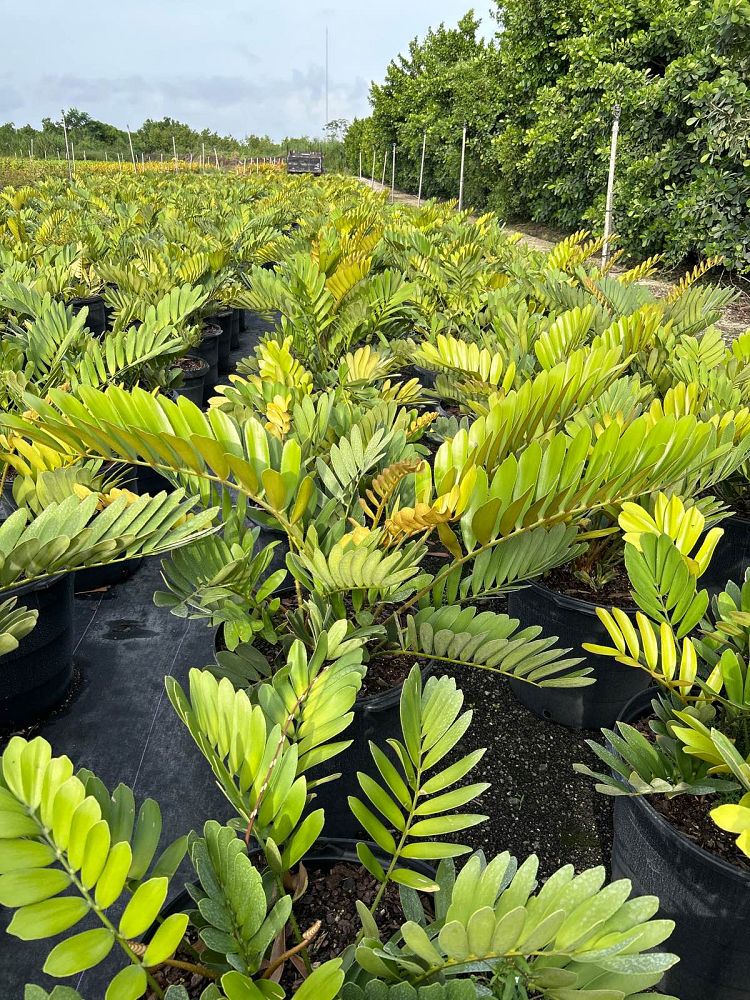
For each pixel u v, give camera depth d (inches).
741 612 59.1
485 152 721.6
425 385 196.1
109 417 67.2
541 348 120.4
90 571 130.0
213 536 77.8
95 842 36.7
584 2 510.0
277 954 47.9
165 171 1175.0
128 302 189.8
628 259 448.5
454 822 47.8
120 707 105.0
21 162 1197.1
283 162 1723.7
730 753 44.6
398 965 43.6
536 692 103.6
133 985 36.0
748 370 125.1
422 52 1192.2
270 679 72.3
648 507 89.8
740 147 347.6
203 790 91.4
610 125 452.1
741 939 59.9
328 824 80.4
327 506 80.2
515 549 73.8
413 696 54.3
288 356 118.4
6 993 67.4
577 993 35.9
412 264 238.7
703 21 406.0
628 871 68.8
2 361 126.2
